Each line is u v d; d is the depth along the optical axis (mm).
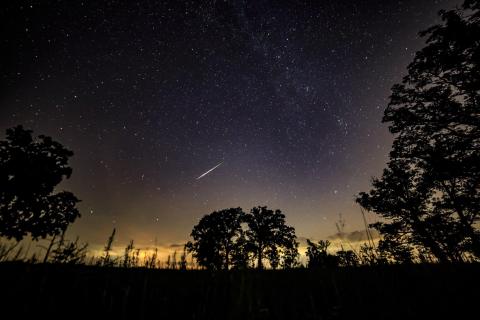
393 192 15023
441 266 4469
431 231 12375
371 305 3344
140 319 3297
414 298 3301
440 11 9891
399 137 13000
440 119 11188
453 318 2615
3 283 3549
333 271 5922
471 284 3289
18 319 2816
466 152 10859
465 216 11406
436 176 12141
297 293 4508
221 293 4684
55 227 8203
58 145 9078
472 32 9133
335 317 3197
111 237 7105
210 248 20828
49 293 3697
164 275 6566
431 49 10219
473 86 9961
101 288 4590
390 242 14031
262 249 23797
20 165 8109
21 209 8086
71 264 5258
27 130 8570
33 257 4238
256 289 4844
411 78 11523
